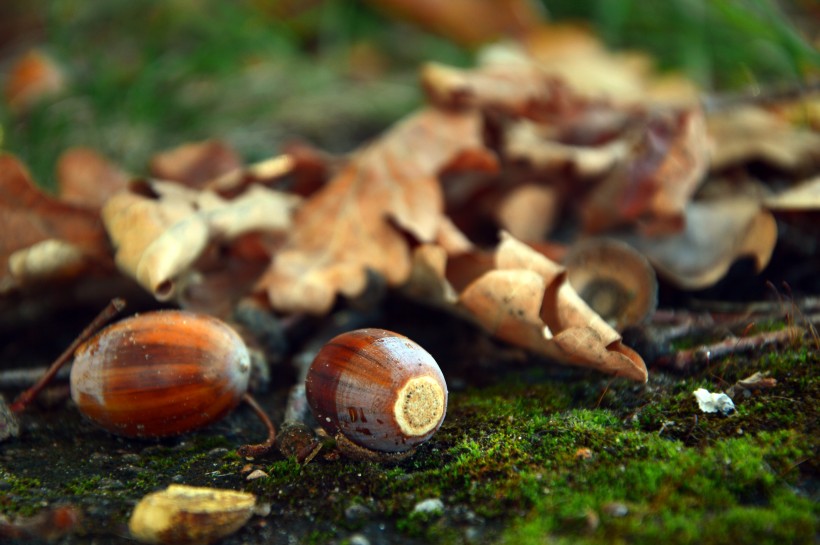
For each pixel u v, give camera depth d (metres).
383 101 0.56
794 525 0.33
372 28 0.64
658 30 0.56
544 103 0.45
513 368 0.39
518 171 0.43
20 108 0.55
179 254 0.38
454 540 0.34
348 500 0.35
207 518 0.34
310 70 0.58
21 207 0.40
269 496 0.35
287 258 0.40
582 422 0.36
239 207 0.40
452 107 0.43
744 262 0.41
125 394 0.36
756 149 0.43
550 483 0.34
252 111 0.53
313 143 0.52
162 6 0.62
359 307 0.40
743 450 0.35
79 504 0.35
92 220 0.40
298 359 0.39
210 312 0.39
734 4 0.48
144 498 0.34
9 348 0.41
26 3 0.70
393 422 0.35
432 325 0.41
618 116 0.45
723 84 0.51
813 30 0.54
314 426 0.37
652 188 0.41
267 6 0.65
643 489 0.34
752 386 0.36
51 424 0.37
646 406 0.36
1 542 0.34
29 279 0.40
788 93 0.44
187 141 0.51
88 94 0.53
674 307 0.40
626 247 0.38
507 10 0.60
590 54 0.55
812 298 0.40
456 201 0.43
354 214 0.41
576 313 0.37
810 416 0.35
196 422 0.36
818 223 0.41
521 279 0.37
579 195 0.43
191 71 0.55
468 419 0.37
